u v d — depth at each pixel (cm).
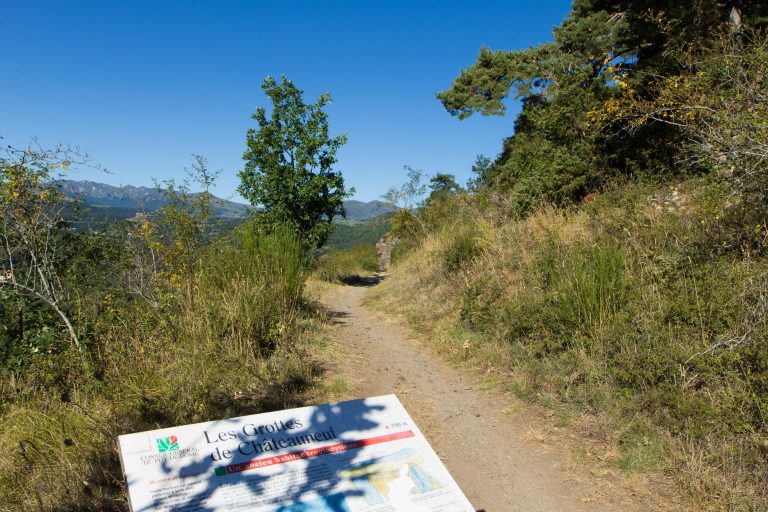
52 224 657
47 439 461
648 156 1098
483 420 566
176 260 816
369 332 966
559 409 563
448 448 508
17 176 604
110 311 705
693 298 603
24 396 573
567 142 1330
